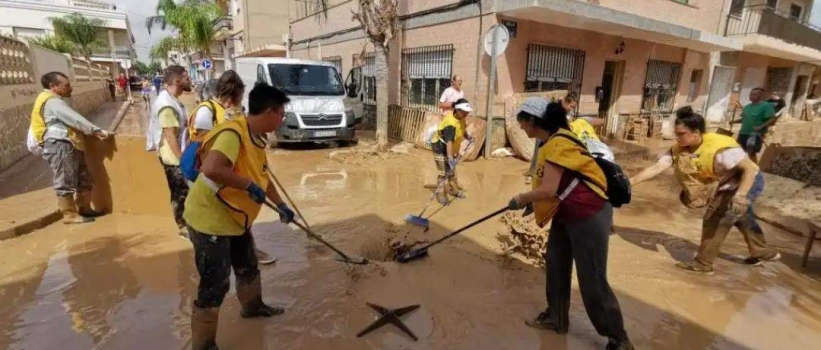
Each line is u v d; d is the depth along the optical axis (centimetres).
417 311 336
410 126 1116
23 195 572
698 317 345
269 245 456
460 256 439
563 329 314
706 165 389
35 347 284
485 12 912
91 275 386
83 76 1653
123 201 539
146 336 298
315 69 1078
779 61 1889
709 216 408
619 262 443
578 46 1071
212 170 238
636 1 1158
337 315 328
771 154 755
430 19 1070
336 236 488
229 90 384
